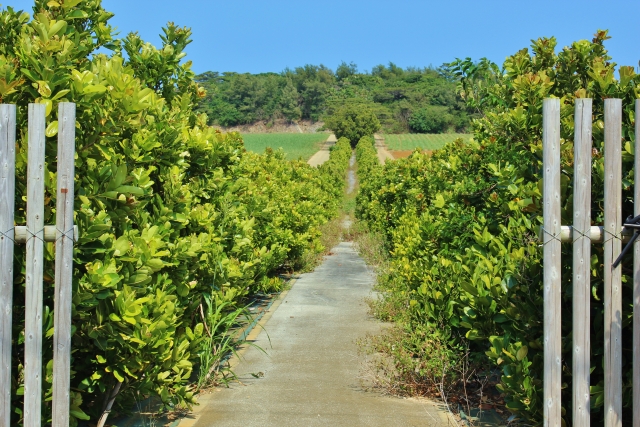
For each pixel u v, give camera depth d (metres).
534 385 3.70
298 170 18.98
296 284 12.39
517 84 5.00
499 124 5.25
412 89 114.38
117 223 4.09
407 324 6.65
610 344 3.26
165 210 4.92
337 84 128.25
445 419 4.73
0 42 4.26
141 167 4.62
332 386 5.61
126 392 4.57
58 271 3.19
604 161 3.29
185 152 5.64
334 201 29.58
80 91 3.61
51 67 3.56
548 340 3.33
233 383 5.73
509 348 3.86
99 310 3.74
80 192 3.70
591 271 3.49
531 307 3.83
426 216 7.92
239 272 6.58
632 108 3.79
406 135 95.06
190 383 5.63
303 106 114.19
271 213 10.52
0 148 3.10
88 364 4.18
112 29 5.43
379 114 101.69
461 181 7.04
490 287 4.39
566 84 5.08
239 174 9.03
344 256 18.58
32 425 3.13
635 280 3.23
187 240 5.01
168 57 6.84
